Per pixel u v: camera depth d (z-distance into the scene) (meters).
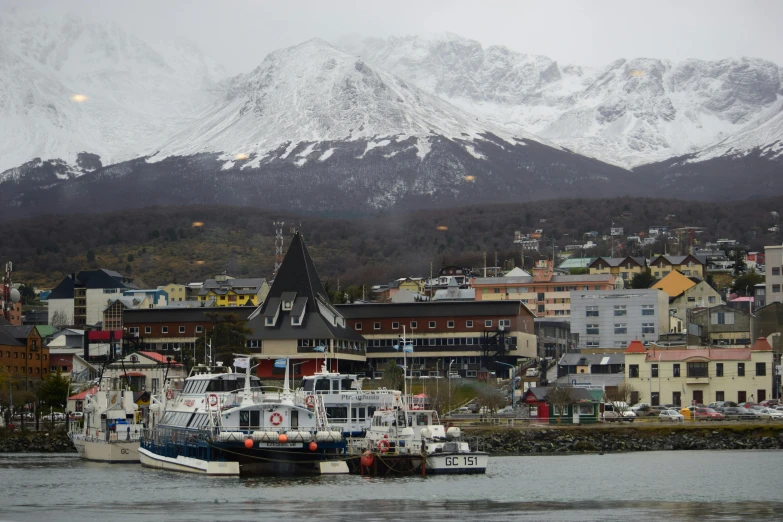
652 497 163.12
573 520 143.75
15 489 176.00
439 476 185.38
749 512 150.12
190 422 196.25
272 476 184.38
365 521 142.38
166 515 147.88
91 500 162.62
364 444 193.75
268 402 188.50
